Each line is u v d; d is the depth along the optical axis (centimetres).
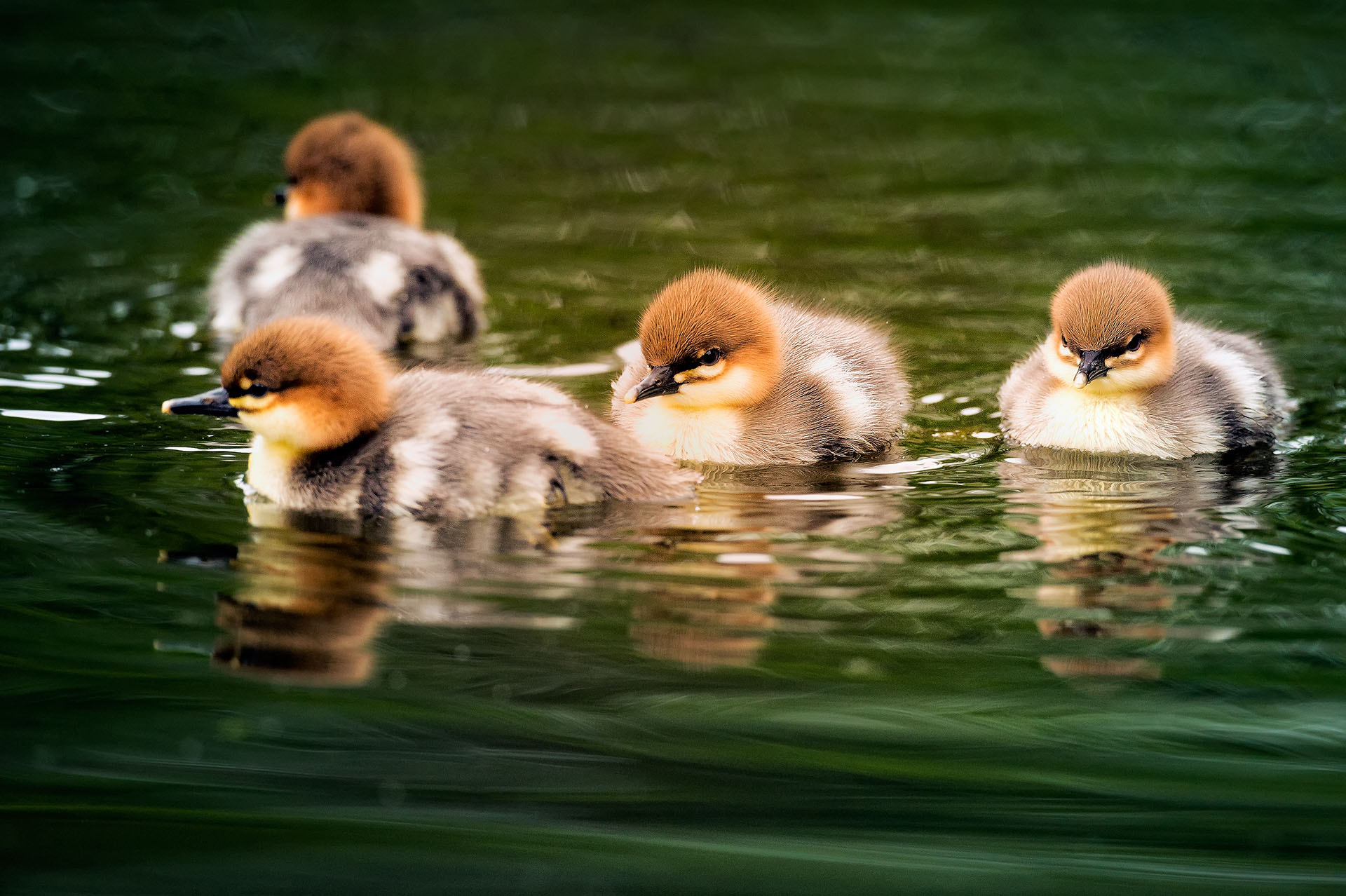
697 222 2034
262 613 977
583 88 2662
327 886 734
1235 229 1947
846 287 1772
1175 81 2625
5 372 1479
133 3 3064
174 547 1078
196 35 2880
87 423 1350
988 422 1412
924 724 866
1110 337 1317
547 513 1155
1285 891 738
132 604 984
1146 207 2044
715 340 1289
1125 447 1336
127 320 1655
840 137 2394
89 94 2519
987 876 753
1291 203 2039
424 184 2194
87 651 925
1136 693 895
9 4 3016
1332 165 2192
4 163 2188
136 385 1459
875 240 1947
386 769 825
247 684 896
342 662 919
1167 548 1090
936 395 1479
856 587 1023
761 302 1327
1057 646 945
